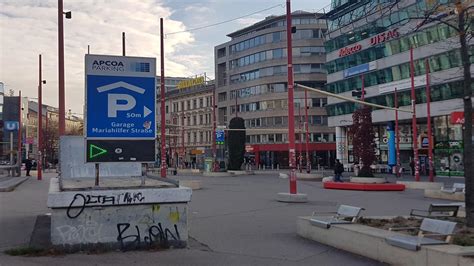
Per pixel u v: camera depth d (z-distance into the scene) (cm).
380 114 5588
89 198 906
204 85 10831
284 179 4388
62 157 1459
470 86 1042
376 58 5628
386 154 6000
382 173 5766
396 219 1060
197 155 9706
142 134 1003
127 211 932
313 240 1044
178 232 961
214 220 1390
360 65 5941
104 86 986
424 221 827
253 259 862
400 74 5212
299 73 9019
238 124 5869
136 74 1006
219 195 2356
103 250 909
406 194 2589
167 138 11162
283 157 9019
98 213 912
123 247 923
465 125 1030
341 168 3531
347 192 2712
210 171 5459
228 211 1630
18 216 1391
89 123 974
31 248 881
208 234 1134
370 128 3488
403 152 5650
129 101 998
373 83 5700
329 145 8856
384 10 1432
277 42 9300
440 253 693
